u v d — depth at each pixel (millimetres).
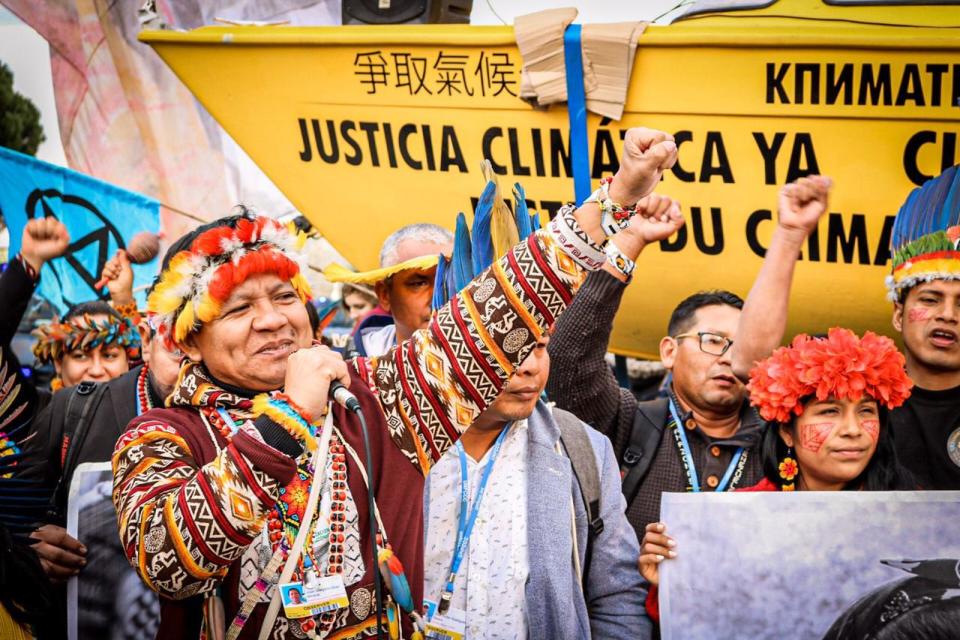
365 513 1876
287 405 1686
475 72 3316
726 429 2904
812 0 3074
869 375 2475
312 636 1773
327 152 3543
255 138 3604
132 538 1686
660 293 3336
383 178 3504
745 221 3211
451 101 3363
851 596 2393
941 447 2908
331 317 3861
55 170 4129
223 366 1917
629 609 2477
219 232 1938
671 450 2885
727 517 2439
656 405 2971
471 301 1973
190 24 4188
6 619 2107
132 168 4340
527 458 2510
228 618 1788
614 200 1896
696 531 2443
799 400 2539
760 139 3139
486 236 2369
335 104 3494
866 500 2424
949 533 2406
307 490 1860
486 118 3340
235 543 1627
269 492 1640
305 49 3484
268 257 1919
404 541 1904
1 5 4273
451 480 2453
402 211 3510
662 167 1855
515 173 3350
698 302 2969
